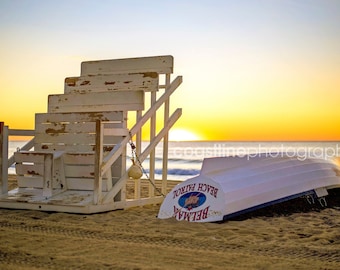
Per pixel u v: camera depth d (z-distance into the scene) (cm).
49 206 642
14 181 1127
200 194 595
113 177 689
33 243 453
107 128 643
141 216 607
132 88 734
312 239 471
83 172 679
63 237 481
